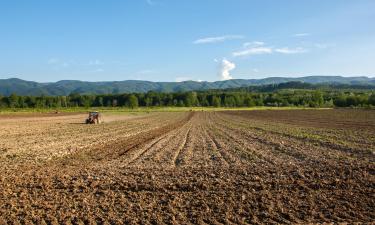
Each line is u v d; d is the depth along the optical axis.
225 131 44.72
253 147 29.02
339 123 56.81
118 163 22.11
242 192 15.30
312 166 20.66
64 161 22.92
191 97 184.62
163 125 56.69
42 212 12.82
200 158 23.84
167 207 13.38
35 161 22.78
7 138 35.88
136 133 42.31
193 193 15.23
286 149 27.34
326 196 14.73
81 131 44.56
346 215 12.55
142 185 16.28
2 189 15.80
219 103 179.25
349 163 21.25
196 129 48.41
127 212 12.84
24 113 102.56
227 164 21.55
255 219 12.16
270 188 15.94
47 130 45.75
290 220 12.18
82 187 16.19
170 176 18.30
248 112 110.31
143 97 191.75
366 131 41.84
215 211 12.97
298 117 77.31
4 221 11.96
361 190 15.49
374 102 149.38
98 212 12.84
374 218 12.35
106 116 88.38
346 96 168.25
